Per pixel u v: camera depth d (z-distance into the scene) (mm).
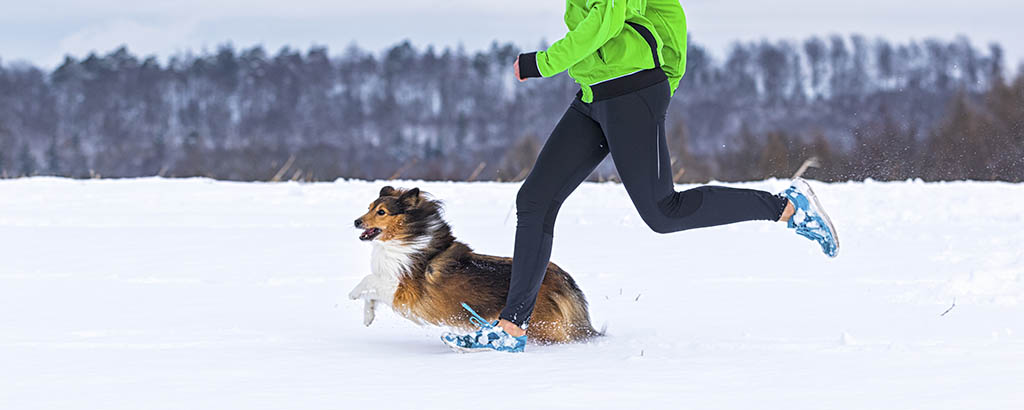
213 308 7031
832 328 6133
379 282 6098
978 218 13023
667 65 5668
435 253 6086
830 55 67438
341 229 12297
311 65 81375
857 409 3920
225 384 4500
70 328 6145
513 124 71438
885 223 12586
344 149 71500
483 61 80750
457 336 5516
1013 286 7633
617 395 4199
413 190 6090
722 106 68312
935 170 31938
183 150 70812
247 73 79750
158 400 4176
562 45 5266
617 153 5445
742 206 5719
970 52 59625
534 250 5551
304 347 5590
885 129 42656
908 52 63969
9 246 10594
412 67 80438
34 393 4316
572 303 5941
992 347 5305
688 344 5551
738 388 4320
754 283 8180
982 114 43219
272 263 9461
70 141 72000
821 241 5898
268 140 72250
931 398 4074
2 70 75062
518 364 4984
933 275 8398
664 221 5586
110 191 16734
